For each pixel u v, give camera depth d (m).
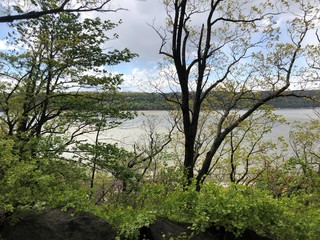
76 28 11.49
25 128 11.60
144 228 4.27
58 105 11.73
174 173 11.41
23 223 4.38
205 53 13.25
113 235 4.30
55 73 11.23
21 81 11.08
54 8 9.22
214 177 20.28
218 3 13.06
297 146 20.80
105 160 10.77
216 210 4.37
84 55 11.32
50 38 11.74
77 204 4.62
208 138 19.80
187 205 4.73
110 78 11.60
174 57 12.65
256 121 18.14
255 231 4.56
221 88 16.28
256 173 19.05
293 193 6.06
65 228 4.30
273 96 14.51
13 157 5.01
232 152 18.64
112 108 11.92
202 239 4.31
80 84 11.56
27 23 11.51
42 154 9.32
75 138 11.98
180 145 20.61
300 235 4.42
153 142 17.62
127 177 10.80
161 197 5.16
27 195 4.66
